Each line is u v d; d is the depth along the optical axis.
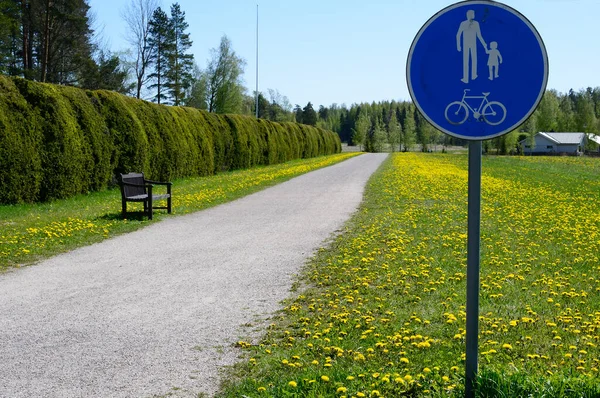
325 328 5.57
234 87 80.50
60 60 43.75
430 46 3.28
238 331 5.62
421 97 3.31
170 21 60.03
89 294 7.06
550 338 5.20
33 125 16.09
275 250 10.07
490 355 4.64
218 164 32.06
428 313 6.05
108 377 4.41
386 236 11.05
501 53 3.19
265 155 42.62
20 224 12.23
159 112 24.31
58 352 4.98
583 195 21.55
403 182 26.06
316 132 66.12
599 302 6.54
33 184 16.11
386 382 3.93
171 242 10.90
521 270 8.16
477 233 3.30
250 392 4.00
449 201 18.16
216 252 9.90
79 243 10.57
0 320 5.94
